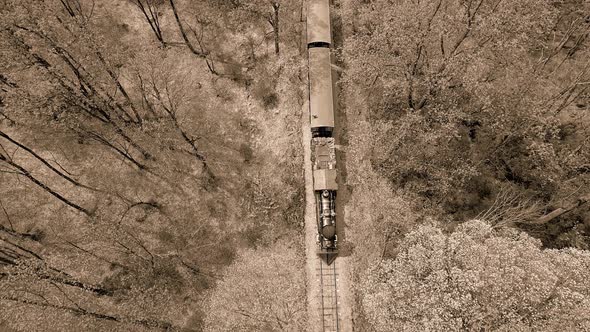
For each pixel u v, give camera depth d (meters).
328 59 44.62
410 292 28.61
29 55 34.50
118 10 49.31
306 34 47.97
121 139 43.31
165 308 37.88
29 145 42.62
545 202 41.28
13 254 38.19
